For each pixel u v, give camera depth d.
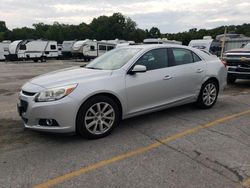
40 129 4.33
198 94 6.23
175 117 5.86
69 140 4.59
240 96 8.06
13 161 3.85
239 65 9.38
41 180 3.37
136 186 3.23
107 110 4.73
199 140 4.59
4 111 6.50
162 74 5.40
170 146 4.36
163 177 3.42
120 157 3.97
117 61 5.30
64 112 4.26
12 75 15.80
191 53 6.15
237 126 5.29
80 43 37.97
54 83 4.44
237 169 3.60
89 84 4.50
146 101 5.22
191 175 3.46
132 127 5.24
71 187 3.22
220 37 24.77
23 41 34.81
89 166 3.71
